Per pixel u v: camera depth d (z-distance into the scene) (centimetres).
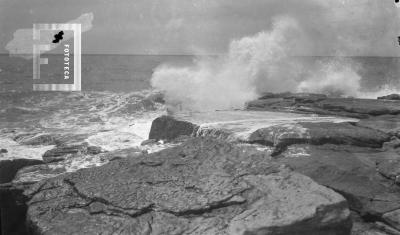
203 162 453
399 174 461
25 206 460
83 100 1488
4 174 557
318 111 830
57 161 593
